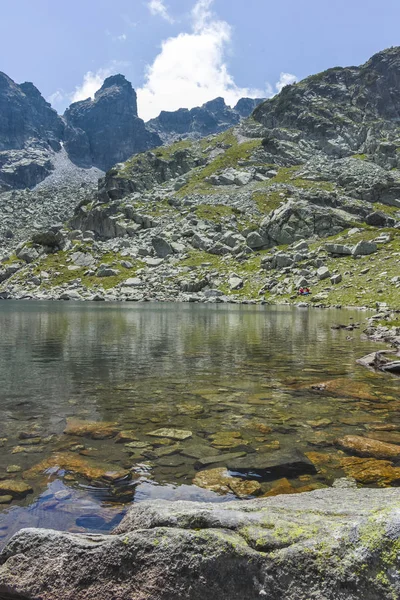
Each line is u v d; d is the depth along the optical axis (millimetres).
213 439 10414
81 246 146750
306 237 124250
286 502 5973
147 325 44406
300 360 23609
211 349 27609
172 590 4492
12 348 27125
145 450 9617
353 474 8297
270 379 18250
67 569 4930
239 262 122938
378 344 31188
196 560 4578
